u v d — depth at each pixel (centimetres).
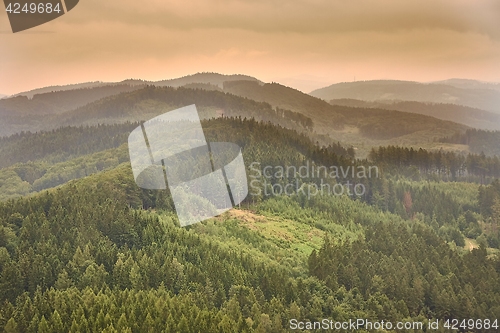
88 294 8488
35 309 8138
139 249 10381
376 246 12181
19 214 11725
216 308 8644
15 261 9606
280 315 8581
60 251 10081
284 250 12150
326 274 10300
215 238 11562
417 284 10012
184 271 9525
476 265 11519
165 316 8069
